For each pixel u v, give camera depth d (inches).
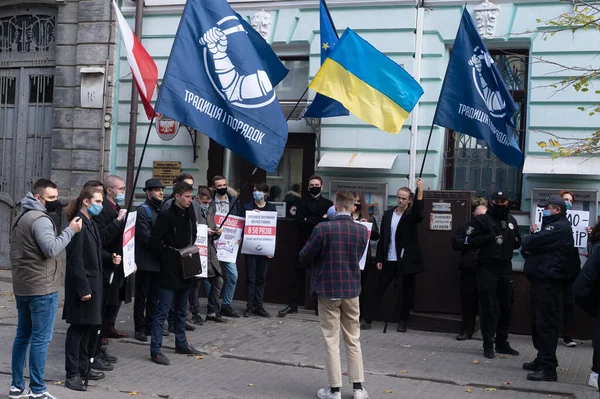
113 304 307.4
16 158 527.5
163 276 311.1
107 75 490.6
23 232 246.1
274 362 324.2
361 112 354.0
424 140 429.1
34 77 525.7
